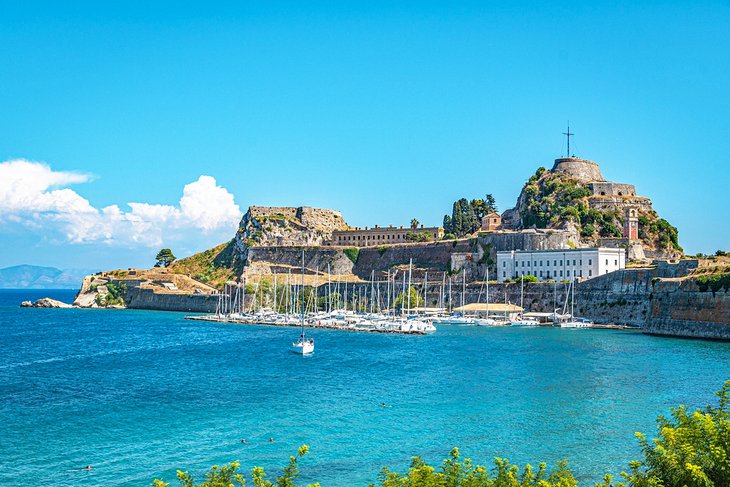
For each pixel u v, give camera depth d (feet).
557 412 300.40
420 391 350.64
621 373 389.60
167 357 515.09
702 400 317.42
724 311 541.75
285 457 244.63
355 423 287.48
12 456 247.29
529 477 160.25
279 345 587.27
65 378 414.62
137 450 253.65
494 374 395.14
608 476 166.91
